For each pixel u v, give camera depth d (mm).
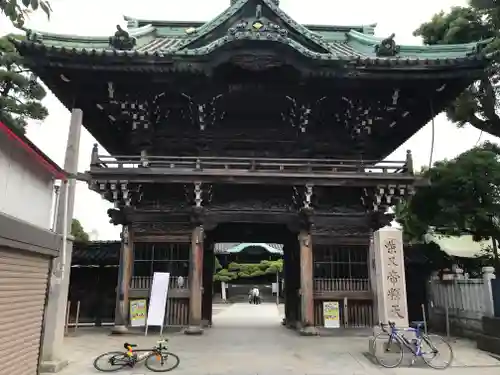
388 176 15633
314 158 17781
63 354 12398
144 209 16328
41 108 19609
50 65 14086
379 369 10938
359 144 17531
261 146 17734
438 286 18594
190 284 15859
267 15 16516
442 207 17953
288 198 16812
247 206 16672
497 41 17391
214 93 16031
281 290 60312
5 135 7664
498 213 17562
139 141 17031
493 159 17750
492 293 14469
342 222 16609
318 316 16094
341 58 14570
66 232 11289
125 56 14117
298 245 17625
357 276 16453
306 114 16641
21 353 8227
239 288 62031
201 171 15266
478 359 12320
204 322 19875
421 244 20438
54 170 9797
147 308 15867
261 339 15094
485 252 23359
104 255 19438
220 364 11297
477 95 19641
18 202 8461
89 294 19328
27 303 8508
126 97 15773
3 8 6406
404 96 16281
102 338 14891
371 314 16141
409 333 11781
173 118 17281
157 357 11219
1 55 18344
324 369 10844
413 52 16703
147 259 16312
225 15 16219
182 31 21875
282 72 15070
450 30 19141
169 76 14977
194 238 16031
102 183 15266
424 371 10844
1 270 7324
